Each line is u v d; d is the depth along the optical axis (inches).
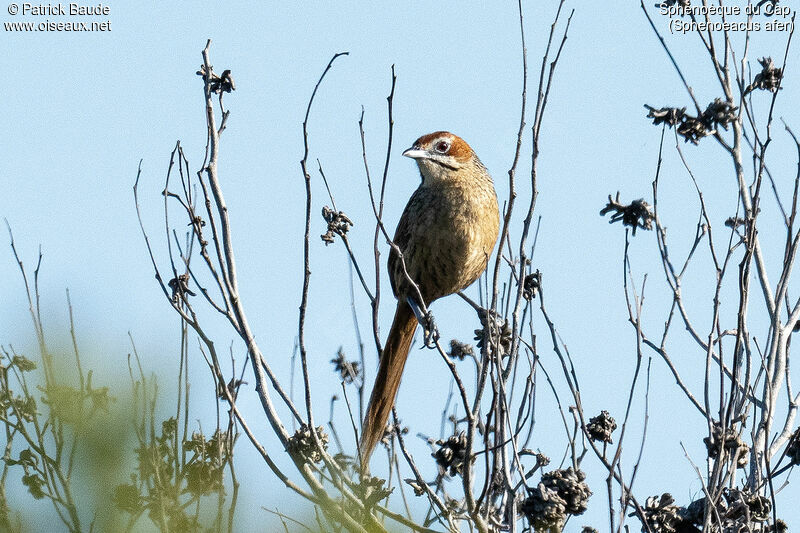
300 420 375.2
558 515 334.6
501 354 377.4
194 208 397.1
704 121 396.2
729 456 376.5
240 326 380.2
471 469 365.7
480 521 352.8
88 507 325.1
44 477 332.8
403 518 377.7
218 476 349.4
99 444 329.1
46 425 344.8
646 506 371.2
